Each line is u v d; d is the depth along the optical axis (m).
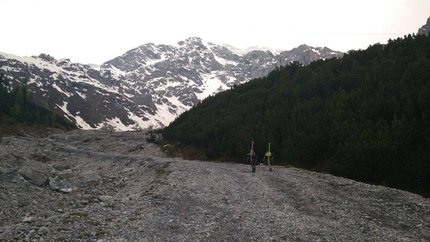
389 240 9.89
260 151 39.06
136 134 116.75
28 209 14.72
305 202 15.48
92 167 35.88
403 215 13.40
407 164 22.02
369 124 29.16
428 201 16.25
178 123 75.31
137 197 15.48
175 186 18.08
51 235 8.78
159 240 9.21
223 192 17.38
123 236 9.31
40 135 103.12
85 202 15.19
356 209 14.25
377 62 46.66
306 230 10.71
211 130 52.91
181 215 12.38
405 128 24.14
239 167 32.72
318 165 31.28
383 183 22.80
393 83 34.84
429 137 22.06
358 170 24.36
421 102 26.78
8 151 29.84
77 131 136.88
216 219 11.94
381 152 23.38
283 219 12.11
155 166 28.62
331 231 10.67
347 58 56.44
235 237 9.86
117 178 26.58
